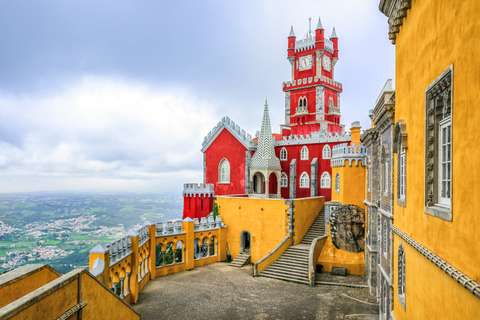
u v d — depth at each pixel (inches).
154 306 958.4
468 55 266.8
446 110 344.8
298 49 2384.4
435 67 350.9
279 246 1332.4
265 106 1956.2
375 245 1074.1
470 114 263.1
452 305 304.3
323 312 925.8
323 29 2263.8
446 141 351.6
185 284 1156.5
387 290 719.1
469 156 266.1
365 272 1229.7
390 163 706.8
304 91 2322.8
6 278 381.1
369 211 1144.2
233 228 1537.9
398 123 500.7
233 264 1424.7
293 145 1996.8
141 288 1097.4
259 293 1071.0
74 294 399.2
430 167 378.6
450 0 307.1
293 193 1957.4
